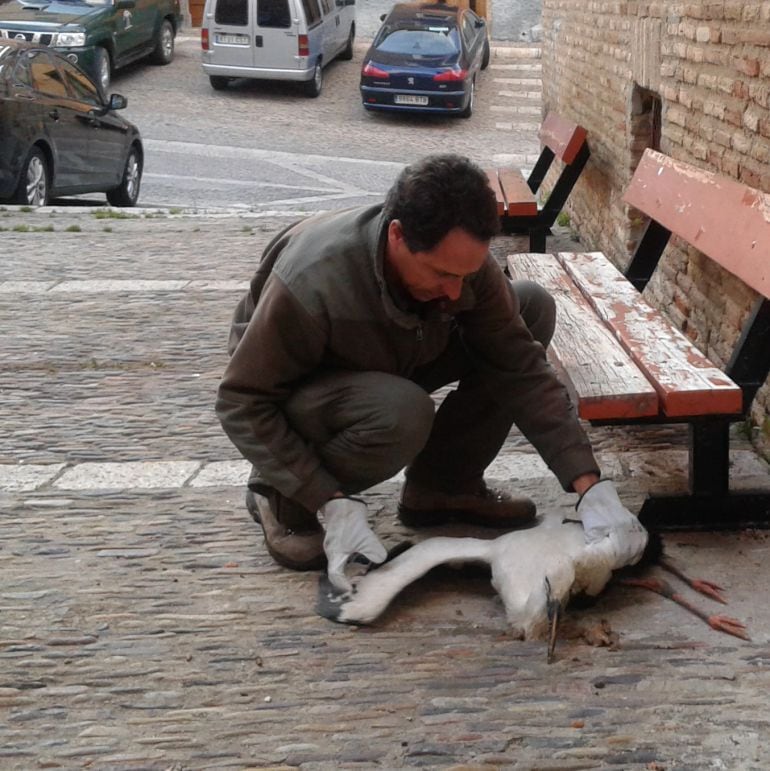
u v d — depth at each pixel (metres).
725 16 4.67
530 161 17.16
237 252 8.60
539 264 5.15
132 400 5.33
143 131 18.06
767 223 3.80
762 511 3.73
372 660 3.10
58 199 14.11
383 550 3.26
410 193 2.77
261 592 3.48
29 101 11.37
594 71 7.69
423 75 19.50
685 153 5.29
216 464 4.55
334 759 2.71
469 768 2.66
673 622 3.23
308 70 20.69
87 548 3.82
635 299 4.49
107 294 7.31
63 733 2.84
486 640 3.18
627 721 2.81
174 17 22.91
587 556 3.15
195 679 3.04
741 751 2.69
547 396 3.37
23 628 3.31
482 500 3.82
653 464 4.36
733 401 3.42
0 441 4.84
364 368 3.23
